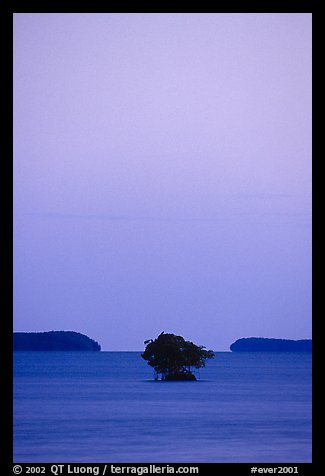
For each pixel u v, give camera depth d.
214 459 11.46
